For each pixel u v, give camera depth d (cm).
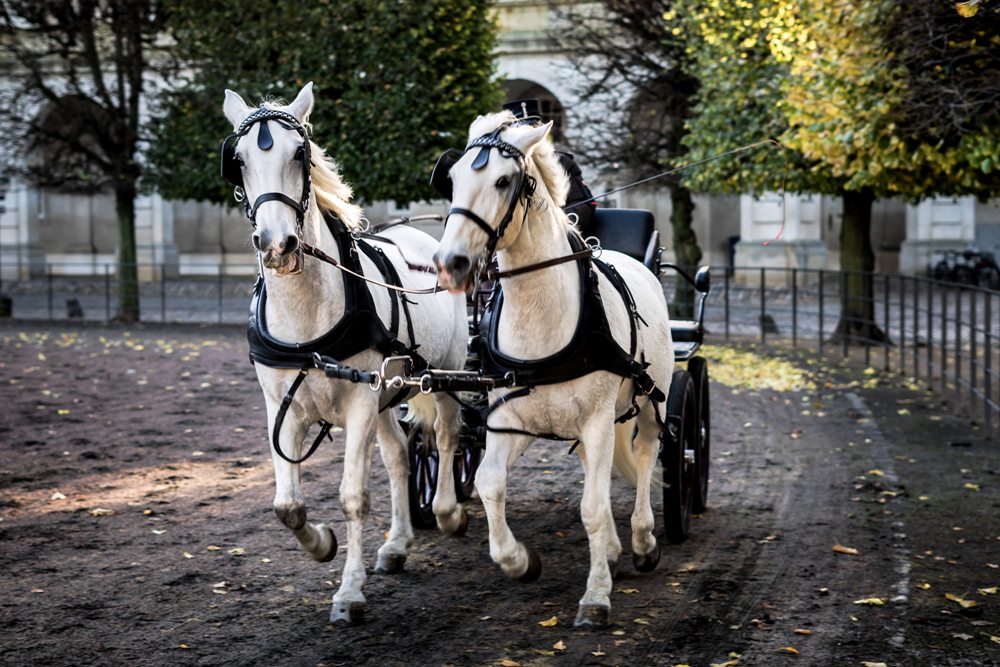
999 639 499
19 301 2952
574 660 477
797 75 1297
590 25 2177
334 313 529
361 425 531
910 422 1098
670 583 586
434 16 1928
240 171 518
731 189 1758
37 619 530
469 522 720
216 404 1233
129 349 1820
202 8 1998
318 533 554
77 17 2169
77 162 2269
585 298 505
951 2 905
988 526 700
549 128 479
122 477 860
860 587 577
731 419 1130
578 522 721
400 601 559
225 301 2836
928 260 3061
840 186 1678
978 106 949
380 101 1906
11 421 1116
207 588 580
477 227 466
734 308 2116
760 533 689
